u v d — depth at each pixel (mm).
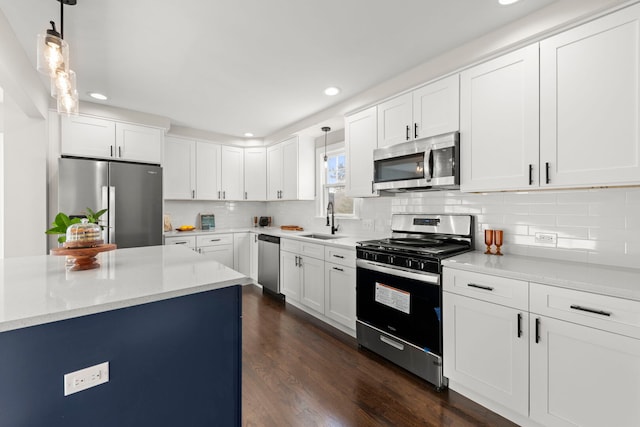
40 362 910
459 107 2088
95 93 2891
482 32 1923
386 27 1870
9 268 1466
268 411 1702
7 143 2730
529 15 1735
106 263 1611
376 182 2613
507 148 1841
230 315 1312
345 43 2049
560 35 1624
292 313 3283
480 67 1976
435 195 2609
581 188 1708
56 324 932
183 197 4062
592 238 1757
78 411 976
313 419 1644
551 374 1435
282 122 3850
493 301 1641
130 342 1073
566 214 1856
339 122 3455
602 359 1281
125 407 1067
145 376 1108
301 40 2014
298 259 3332
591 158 1519
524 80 1767
